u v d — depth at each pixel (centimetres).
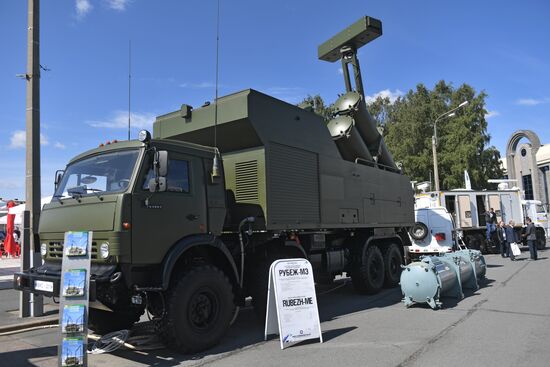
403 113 3572
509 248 1961
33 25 908
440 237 1625
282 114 812
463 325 737
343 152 1087
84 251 520
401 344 632
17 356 630
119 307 616
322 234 923
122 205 561
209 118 780
